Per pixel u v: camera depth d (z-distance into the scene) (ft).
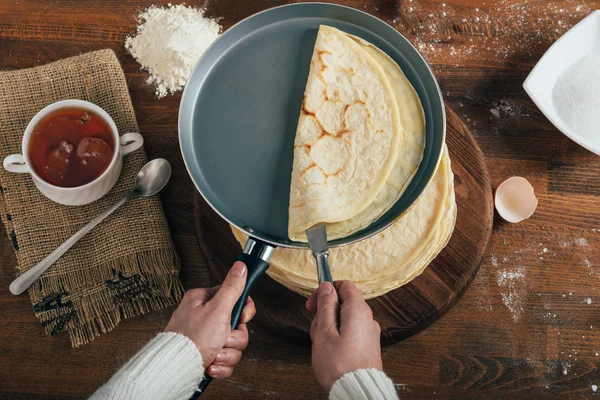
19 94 4.36
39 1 4.68
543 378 4.16
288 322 4.05
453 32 4.58
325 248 3.30
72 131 4.03
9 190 4.28
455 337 4.20
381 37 3.79
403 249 3.83
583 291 4.22
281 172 3.66
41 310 4.20
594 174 4.34
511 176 4.38
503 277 4.25
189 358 3.13
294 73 3.79
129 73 4.58
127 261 4.21
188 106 3.75
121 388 2.96
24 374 4.23
